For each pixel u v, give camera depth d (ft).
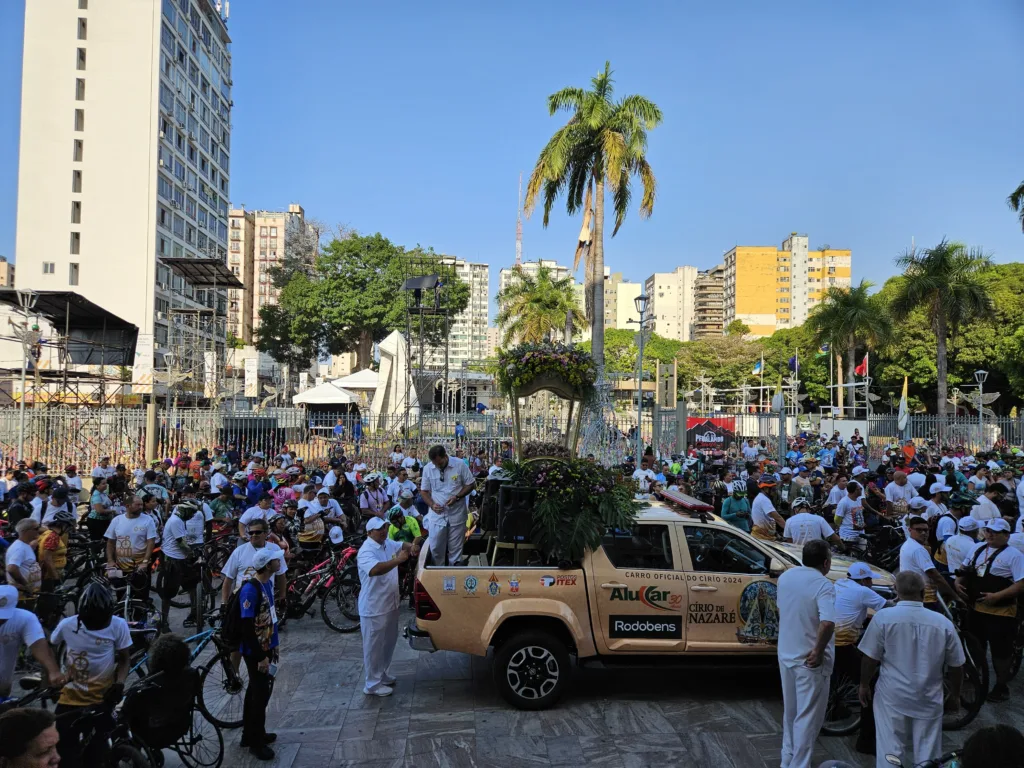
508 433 76.43
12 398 91.25
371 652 22.39
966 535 26.08
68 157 184.14
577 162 87.66
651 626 21.31
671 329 562.25
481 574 21.48
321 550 32.55
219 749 18.10
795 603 16.70
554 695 21.18
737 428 101.35
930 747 14.79
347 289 183.73
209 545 34.42
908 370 168.96
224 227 248.52
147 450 65.16
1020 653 23.18
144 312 182.70
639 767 17.92
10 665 16.25
